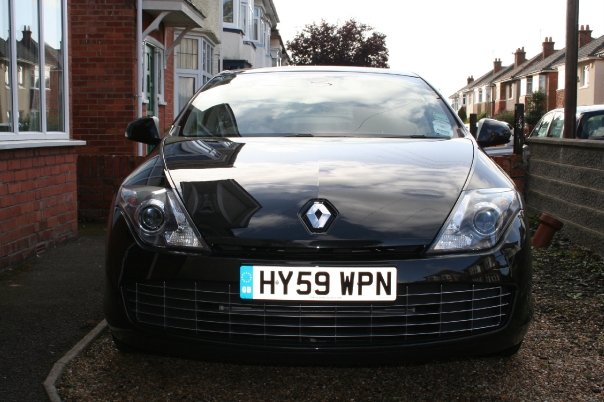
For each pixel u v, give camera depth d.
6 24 5.35
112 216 3.09
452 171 3.22
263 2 33.19
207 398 3.04
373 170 3.20
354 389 3.18
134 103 10.07
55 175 6.17
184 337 2.78
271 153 3.44
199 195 2.98
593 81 43.41
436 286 2.76
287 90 4.38
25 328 3.89
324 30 44.06
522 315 2.91
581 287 4.85
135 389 3.12
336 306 2.71
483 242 2.85
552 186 7.05
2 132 5.27
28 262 5.56
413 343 2.73
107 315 2.99
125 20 9.97
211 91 4.46
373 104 4.21
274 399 3.05
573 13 7.59
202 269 2.76
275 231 2.78
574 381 3.24
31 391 3.04
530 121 47.12
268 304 2.72
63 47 6.43
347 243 2.74
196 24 12.80
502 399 3.06
